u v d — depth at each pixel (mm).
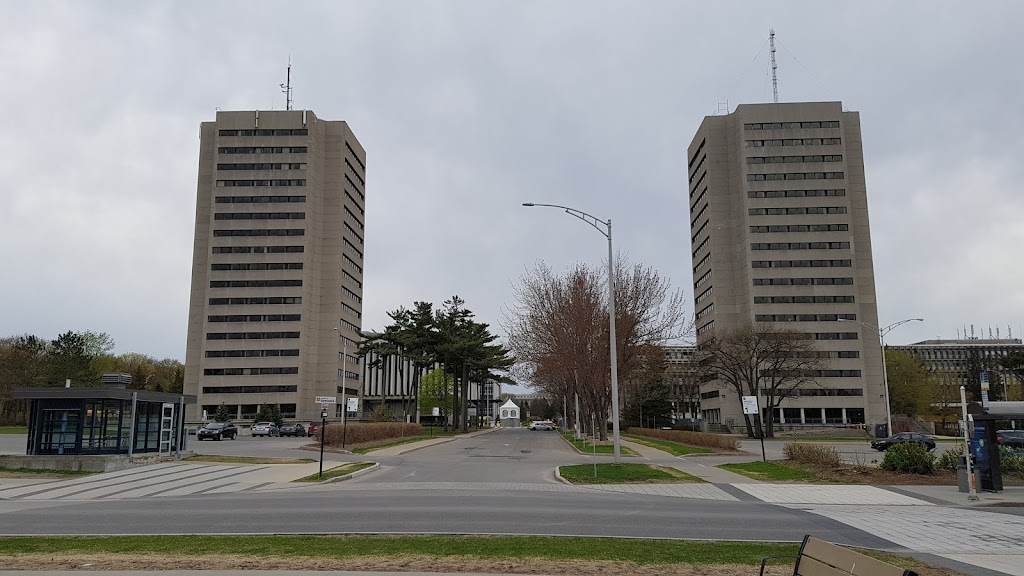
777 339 75812
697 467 30031
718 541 11977
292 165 111438
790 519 15320
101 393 29500
